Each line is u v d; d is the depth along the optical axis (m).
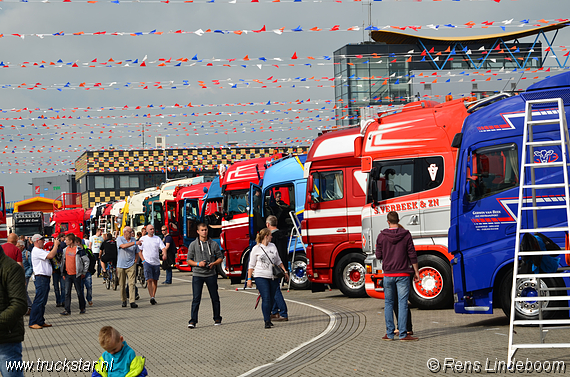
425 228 13.21
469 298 10.90
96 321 13.95
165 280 25.50
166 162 68.56
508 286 10.52
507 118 10.88
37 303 13.16
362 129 14.30
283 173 19.17
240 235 21.50
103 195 70.12
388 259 9.52
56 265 17.30
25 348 10.53
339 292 18.00
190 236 28.50
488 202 10.85
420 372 7.24
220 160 69.19
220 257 12.32
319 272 16.31
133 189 70.75
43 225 51.72
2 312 5.28
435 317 12.03
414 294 13.25
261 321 12.54
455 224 11.08
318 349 9.09
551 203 10.47
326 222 16.22
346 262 16.11
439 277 13.08
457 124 13.26
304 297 17.05
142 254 17.09
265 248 11.77
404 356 8.22
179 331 11.69
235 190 21.81
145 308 16.19
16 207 55.00
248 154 68.75
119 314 15.11
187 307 15.84
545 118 10.58
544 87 10.61
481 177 10.97
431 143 13.35
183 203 29.67
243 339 10.42
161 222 32.19
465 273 10.85
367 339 9.73
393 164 13.66
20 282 5.39
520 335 9.48
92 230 51.59
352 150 16.08
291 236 18.80
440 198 13.14
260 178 21.48
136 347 10.09
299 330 11.11
